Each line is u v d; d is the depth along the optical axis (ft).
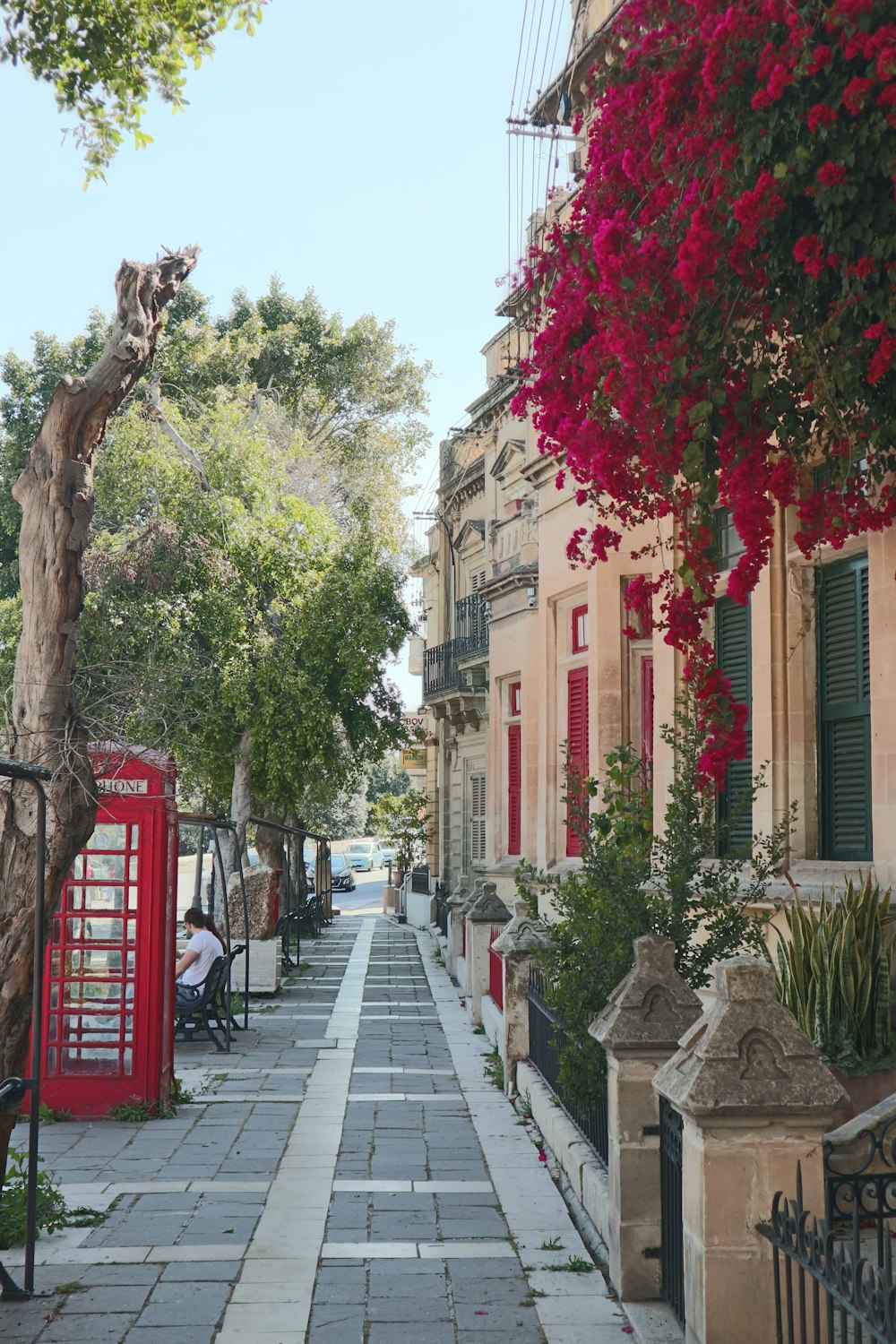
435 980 78.54
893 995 26.27
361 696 91.97
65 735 25.03
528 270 27.02
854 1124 21.47
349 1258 24.50
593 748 50.16
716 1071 16.87
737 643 36.96
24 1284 22.62
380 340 143.84
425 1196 28.84
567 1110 31.78
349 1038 53.93
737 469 22.40
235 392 123.54
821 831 33.19
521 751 66.85
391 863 158.30
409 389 146.10
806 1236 13.48
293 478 109.60
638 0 22.98
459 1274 23.58
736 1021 17.10
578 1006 26.37
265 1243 25.38
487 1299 22.26
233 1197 28.76
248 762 86.69
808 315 21.66
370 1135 35.14
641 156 23.38
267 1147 33.78
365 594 88.28
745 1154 16.83
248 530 85.56
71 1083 37.50
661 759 41.27
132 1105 37.47
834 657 32.81
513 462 82.64
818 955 25.96
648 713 49.49
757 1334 16.57
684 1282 19.79
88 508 25.63
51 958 37.81
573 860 55.21
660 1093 18.04
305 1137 34.96
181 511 85.20
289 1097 40.75
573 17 47.21
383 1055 49.34
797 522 33.35
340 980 78.43
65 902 37.93
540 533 59.21
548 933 28.84
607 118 23.94
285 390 140.36
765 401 22.97
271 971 69.10
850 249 19.53
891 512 23.32
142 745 37.68
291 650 86.48
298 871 120.06
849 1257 13.21
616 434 25.18
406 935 118.32
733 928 26.55
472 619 96.78
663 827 40.73
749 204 19.43
